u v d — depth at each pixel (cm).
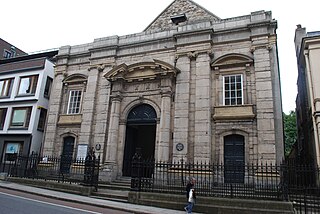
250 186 1331
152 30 2075
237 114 1608
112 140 1867
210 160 1581
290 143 3669
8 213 848
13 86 2595
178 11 2130
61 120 2164
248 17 1756
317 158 1423
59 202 1201
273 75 1600
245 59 1684
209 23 1831
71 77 2230
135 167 1373
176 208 1202
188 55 1816
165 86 1808
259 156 1484
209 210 1144
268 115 1527
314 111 1491
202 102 1692
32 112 2392
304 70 1841
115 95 1955
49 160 1952
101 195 1416
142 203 1271
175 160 1652
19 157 1975
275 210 1074
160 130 1744
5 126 2472
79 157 1955
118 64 2084
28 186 1655
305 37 1578
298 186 1231
